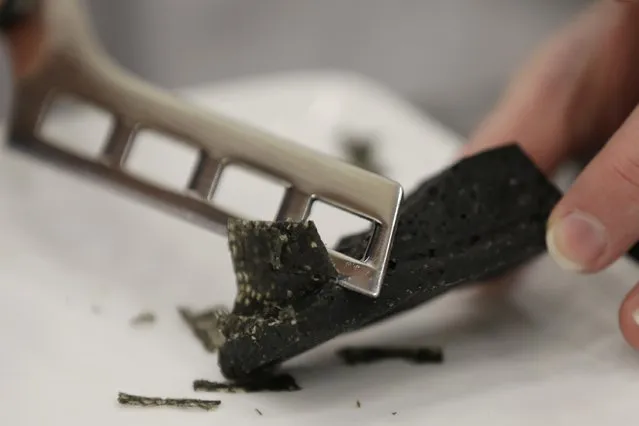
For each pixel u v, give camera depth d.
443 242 0.25
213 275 0.29
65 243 0.30
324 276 0.24
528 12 0.56
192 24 0.52
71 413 0.24
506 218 0.26
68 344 0.26
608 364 0.27
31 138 0.31
